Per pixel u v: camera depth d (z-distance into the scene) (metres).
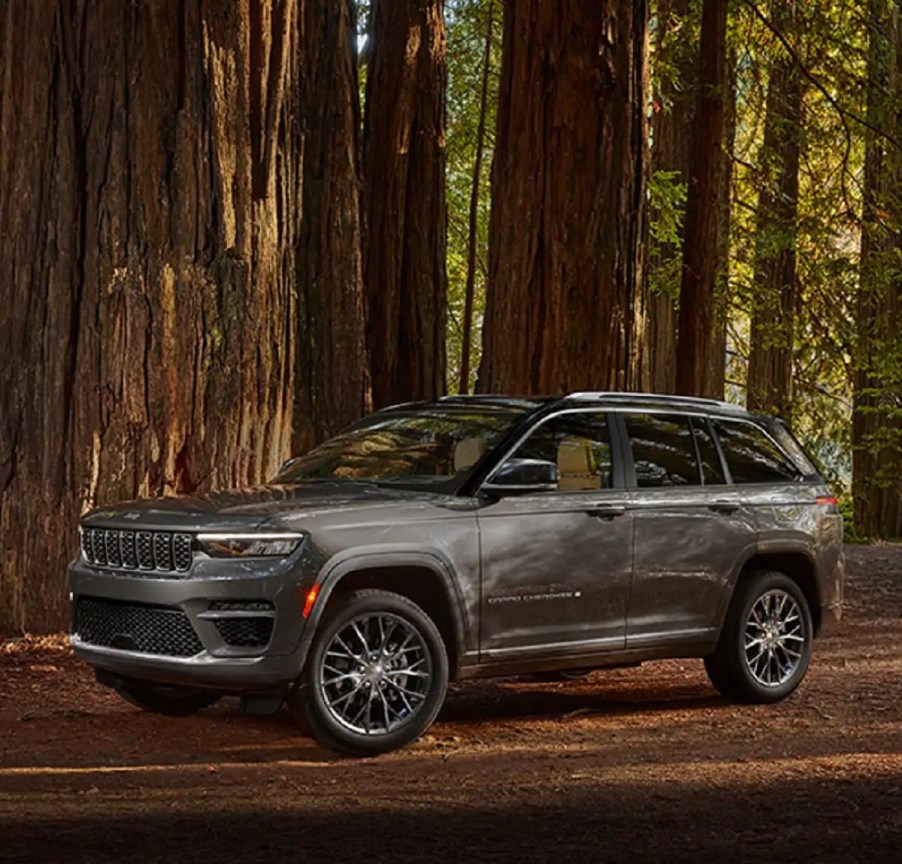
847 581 16.67
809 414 27.19
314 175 12.76
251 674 7.13
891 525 27.78
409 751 7.56
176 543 7.34
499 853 5.50
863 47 21.69
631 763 7.33
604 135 13.85
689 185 16.53
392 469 8.34
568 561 8.14
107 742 7.71
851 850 5.62
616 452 8.60
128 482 11.09
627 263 13.97
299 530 7.23
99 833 5.72
